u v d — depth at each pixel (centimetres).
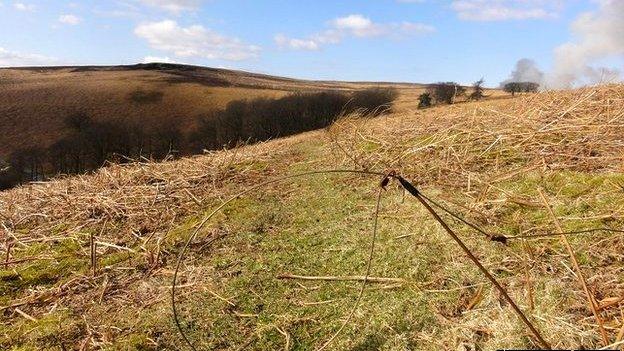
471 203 388
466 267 300
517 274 282
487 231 338
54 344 286
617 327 222
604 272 269
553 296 253
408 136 647
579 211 340
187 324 286
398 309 274
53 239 462
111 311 316
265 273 335
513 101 704
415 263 314
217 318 289
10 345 290
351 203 452
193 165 698
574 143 466
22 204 589
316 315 283
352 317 275
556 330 229
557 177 407
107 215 514
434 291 284
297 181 567
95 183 639
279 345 262
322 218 427
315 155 715
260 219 445
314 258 347
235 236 413
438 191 432
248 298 308
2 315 330
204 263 368
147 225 482
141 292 338
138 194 572
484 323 248
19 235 486
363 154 614
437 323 259
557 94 647
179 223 480
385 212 407
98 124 5666
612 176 381
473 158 498
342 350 252
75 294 351
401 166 524
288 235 399
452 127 570
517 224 342
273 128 4272
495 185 420
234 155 723
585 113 546
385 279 304
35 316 324
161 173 655
